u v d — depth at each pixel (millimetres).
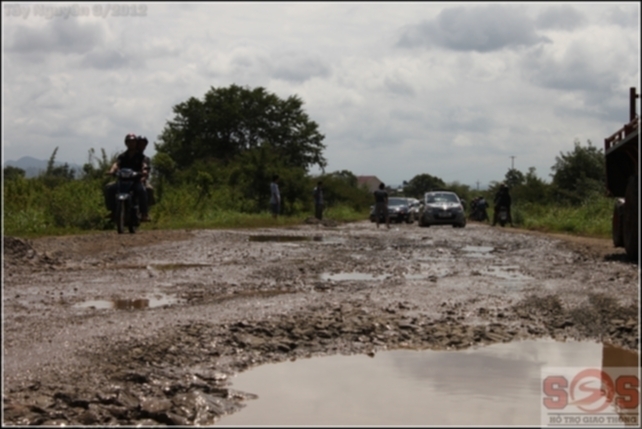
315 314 6820
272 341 5723
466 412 4082
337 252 14062
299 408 4152
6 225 16953
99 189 21562
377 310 7086
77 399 4254
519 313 6977
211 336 5828
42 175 23500
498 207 32062
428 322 6535
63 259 11797
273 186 29281
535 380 4746
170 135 67688
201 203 29688
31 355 5203
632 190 12055
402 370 4988
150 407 4109
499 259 12742
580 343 5848
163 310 7031
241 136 67688
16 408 4086
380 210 27828
